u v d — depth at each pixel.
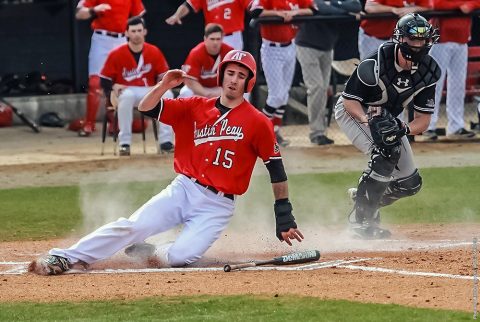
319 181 28.97
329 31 34.00
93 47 36.56
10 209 26.00
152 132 38.41
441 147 33.69
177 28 43.31
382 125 19.52
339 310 14.39
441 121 38.09
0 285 16.62
